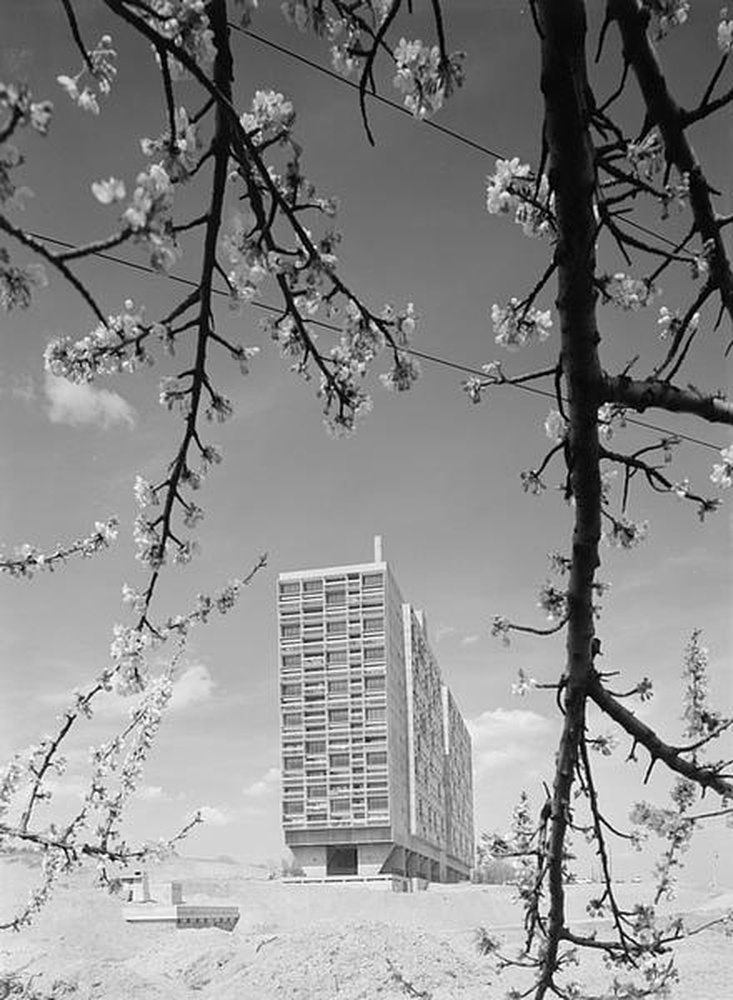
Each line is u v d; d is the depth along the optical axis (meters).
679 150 3.13
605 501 4.11
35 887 8.27
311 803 93.25
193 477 3.33
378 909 78.88
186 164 2.30
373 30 2.68
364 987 34.62
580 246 3.07
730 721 3.98
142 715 7.50
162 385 3.05
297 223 2.68
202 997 36.44
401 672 108.38
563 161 2.92
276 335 3.15
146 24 2.02
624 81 3.08
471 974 35.38
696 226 3.25
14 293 1.76
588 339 3.24
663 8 2.98
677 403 3.36
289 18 2.57
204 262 2.69
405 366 3.24
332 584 97.06
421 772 112.44
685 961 31.34
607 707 3.99
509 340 3.62
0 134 1.53
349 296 3.03
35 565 6.22
